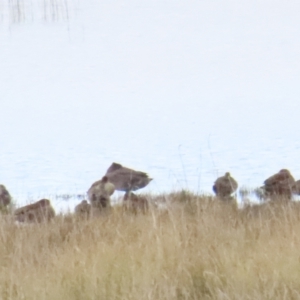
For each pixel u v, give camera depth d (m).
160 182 61.12
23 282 27.78
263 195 49.59
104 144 84.81
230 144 81.25
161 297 26.42
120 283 27.38
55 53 186.00
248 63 160.12
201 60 168.12
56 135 92.44
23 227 36.41
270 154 74.81
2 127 99.94
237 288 26.59
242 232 31.83
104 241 31.38
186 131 91.62
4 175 68.81
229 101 116.94
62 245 32.31
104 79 146.88
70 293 27.00
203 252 29.48
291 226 32.16
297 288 26.70
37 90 135.88
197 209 36.34
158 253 29.03
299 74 142.75
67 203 53.66
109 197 43.91
